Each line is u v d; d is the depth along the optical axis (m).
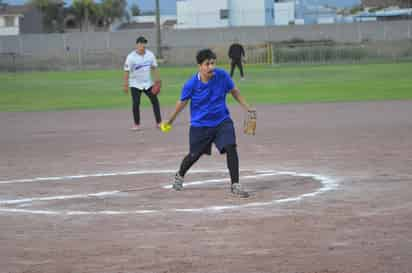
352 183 17.28
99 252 11.67
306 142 24.81
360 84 53.47
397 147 23.03
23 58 101.94
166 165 20.91
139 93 29.91
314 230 12.77
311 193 16.20
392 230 12.66
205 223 13.51
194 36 112.69
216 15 140.88
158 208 15.05
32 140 27.58
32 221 14.11
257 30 112.44
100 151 24.17
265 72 73.56
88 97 48.72
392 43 94.12
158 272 10.51
